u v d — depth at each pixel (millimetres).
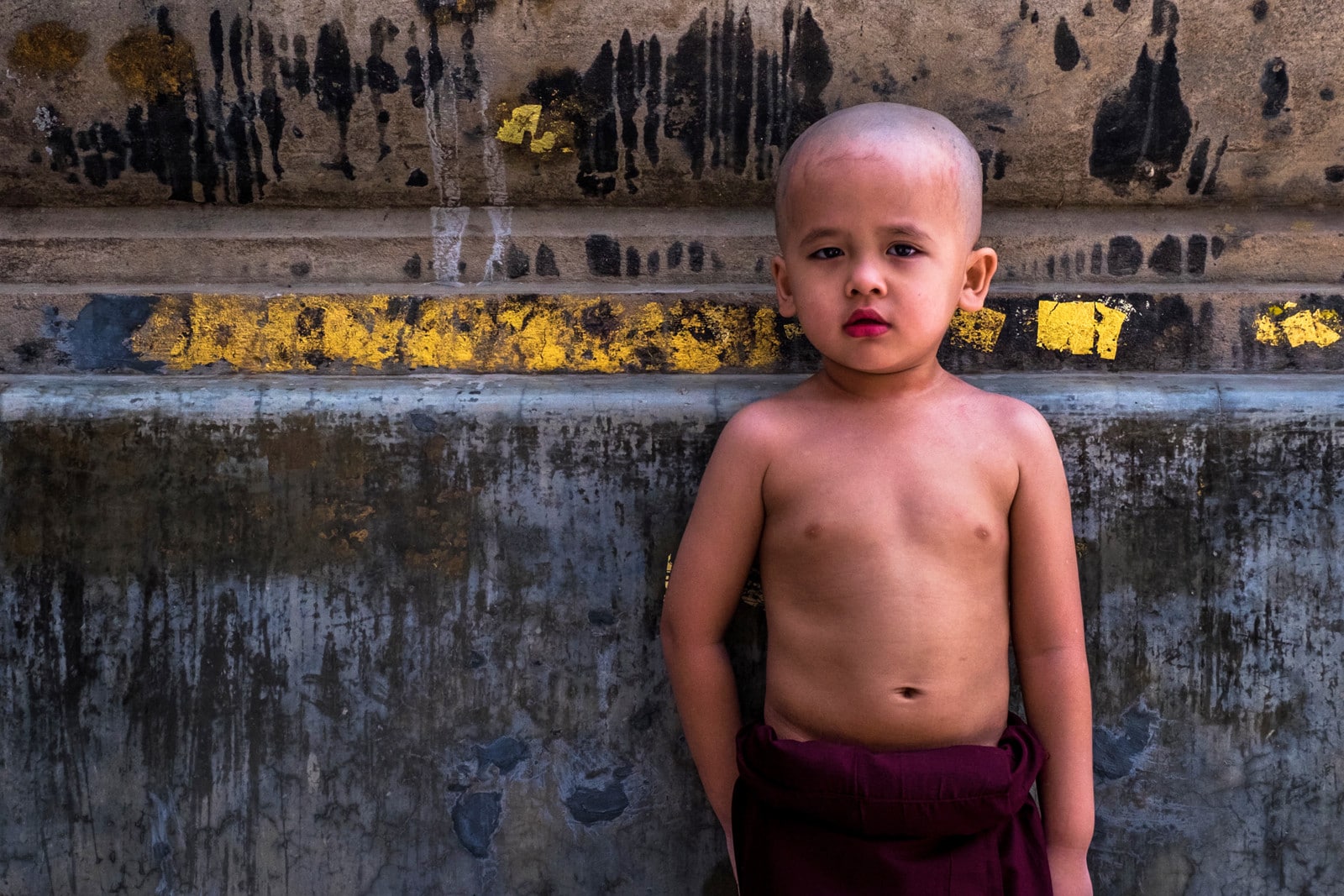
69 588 1406
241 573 1409
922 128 1199
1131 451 1395
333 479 1396
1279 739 1427
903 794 1127
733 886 1437
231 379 1432
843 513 1209
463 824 1437
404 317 1446
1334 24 1366
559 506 1401
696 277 1458
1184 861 1439
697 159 1425
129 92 1395
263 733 1424
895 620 1188
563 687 1424
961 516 1206
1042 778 1281
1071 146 1422
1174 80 1395
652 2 1368
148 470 1395
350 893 1438
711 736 1312
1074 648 1271
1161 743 1428
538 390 1400
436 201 1464
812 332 1204
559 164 1430
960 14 1371
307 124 1407
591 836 1438
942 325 1202
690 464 1392
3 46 1375
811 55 1386
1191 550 1406
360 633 1416
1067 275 1461
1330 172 1439
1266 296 1455
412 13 1369
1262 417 1388
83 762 1423
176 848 1433
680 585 1288
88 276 1460
